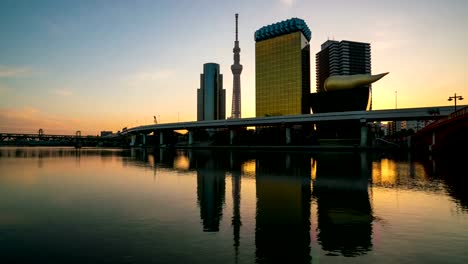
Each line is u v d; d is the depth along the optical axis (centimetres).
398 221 1457
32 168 4409
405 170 3759
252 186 2567
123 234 1255
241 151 10156
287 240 1187
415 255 1030
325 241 1172
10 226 1377
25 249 1083
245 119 12938
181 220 1475
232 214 1595
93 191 2331
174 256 1017
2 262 966
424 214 1586
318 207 1759
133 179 3077
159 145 16700
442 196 2083
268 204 1852
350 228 1345
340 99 13800
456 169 3819
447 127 5972
